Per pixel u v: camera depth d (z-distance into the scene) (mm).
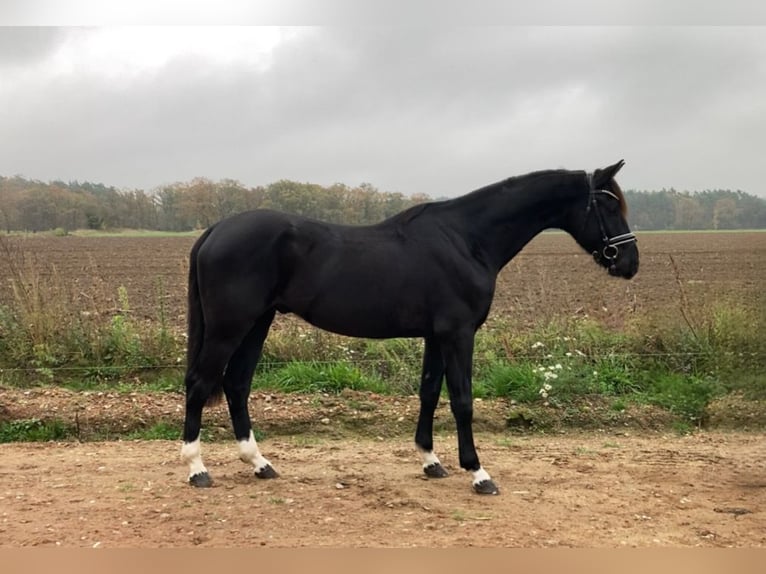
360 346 8859
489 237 4977
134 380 8109
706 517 4320
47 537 3809
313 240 4703
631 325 9016
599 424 7078
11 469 5379
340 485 4949
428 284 4719
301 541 3795
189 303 4898
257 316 4711
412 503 4516
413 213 4953
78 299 10070
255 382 7848
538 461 5777
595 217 5082
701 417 7242
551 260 21609
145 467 5461
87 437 6656
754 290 10383
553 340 8656
